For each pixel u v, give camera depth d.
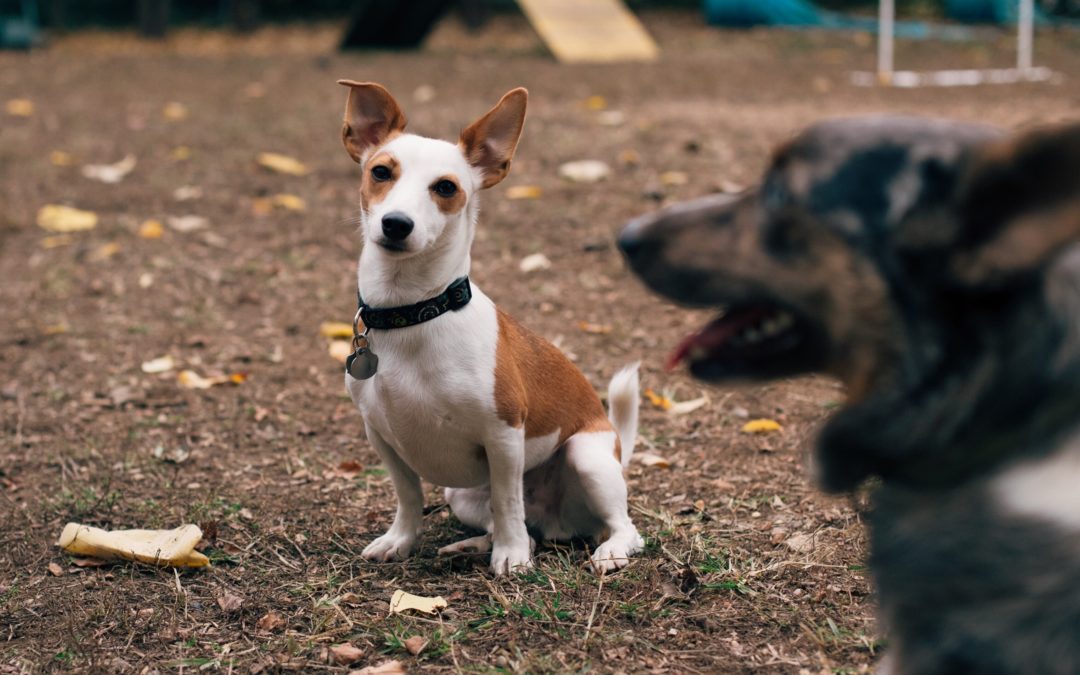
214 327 5.94
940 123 2.03
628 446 4.05
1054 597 1.81
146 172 8.66
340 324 5.93
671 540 3.72
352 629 3.17
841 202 2.04
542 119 10.41
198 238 7.23
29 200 7.92
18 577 3.53
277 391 5.18
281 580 3.51
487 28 20.50
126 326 5.93
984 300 1.88
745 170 8.35
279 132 9.95
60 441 4.63
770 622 3.18
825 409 4.85
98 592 3.42
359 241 7.21
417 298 3.29
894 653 2.11
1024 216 1.79
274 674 2.97
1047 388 1.82
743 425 4.73
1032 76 13.43
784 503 3.98
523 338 3.67
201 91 12.53
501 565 3.49
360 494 4.19
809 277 2.12
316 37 20.16
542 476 3.83
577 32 16.23
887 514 2.09
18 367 5.41
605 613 3.24
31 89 12.54
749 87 12.80
